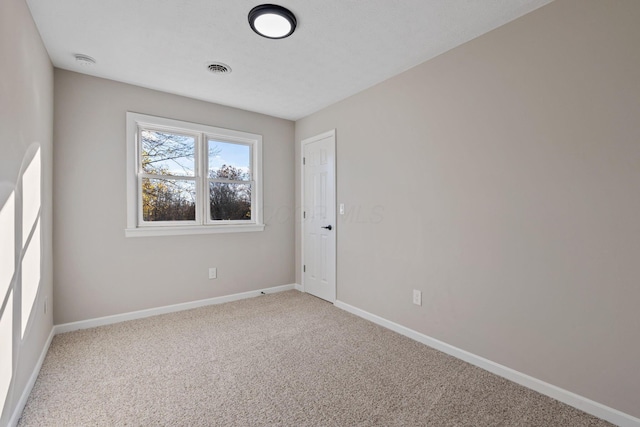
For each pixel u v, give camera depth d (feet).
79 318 8.94
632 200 4.99
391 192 9.21
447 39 7.19
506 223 6.57
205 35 7.00
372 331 9.04
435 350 7.86
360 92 10.28
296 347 7.94
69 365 6.90
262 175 12.76
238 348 7.85
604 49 5.23
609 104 5.19
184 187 10.99
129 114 9.64
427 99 8.19
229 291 11.89
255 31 6.75
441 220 7.86
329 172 11.71
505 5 5.96
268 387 6.15
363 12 6.17
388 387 6.18
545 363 5.99
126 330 8.90
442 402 5.71
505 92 6.56
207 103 11.25
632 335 5.00
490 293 6.86
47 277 7.66
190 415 5.30
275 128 13.15
